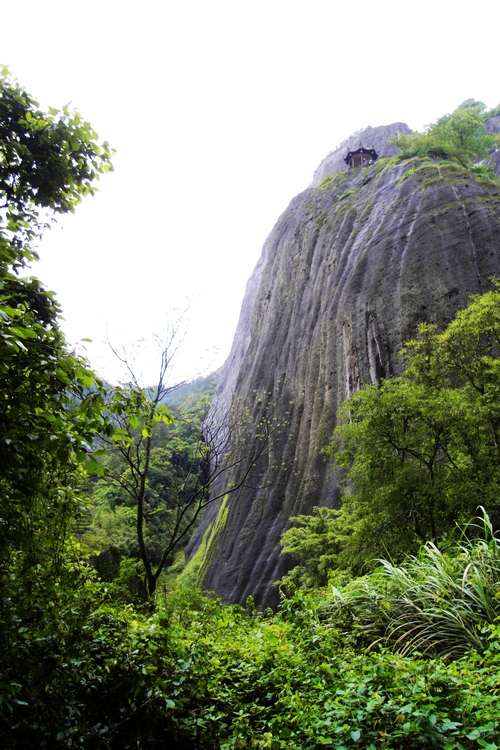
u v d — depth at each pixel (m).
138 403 3.87
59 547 4.20
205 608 7.23
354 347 26.02
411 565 6.44
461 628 4.79
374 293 26.06
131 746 3.64
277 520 25.97
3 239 3.97
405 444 10.20
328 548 15.09
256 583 23.31
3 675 3.16
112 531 20.39
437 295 23.36
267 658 4.63
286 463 28.52
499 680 3.53
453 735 3.05
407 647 4.76
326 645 4.83
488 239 23.86
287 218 49.41
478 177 28.80
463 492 9.09
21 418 3.15
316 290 35.44
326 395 27.34
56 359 3.27
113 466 10.74
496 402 10.40
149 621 4.62
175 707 3.87
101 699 3.85
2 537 3.22
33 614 3.69
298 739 3.48
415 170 31.78
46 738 3.28
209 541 33.34
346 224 35.75
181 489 10.12
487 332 11.15
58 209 6.14
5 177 5.77
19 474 3.06
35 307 4.25
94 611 4.80
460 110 42.62
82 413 3.40
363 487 10.82
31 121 5.62
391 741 3.14
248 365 45.72
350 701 3.50
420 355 11.73
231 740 3.63
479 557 5.66
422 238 25.77
